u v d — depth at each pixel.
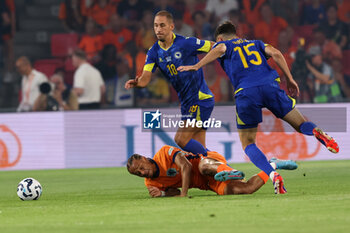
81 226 10.99
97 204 15.45
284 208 12.70
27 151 38.69
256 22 43.31
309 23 42.78
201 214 12.19
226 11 43.88
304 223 10.48
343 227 9.86
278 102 16.59
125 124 38.03
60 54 44.72
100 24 44.38
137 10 44.44
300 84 39.97
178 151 16.69
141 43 43.59
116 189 22.31
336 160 35.66
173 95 41.78
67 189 23.06
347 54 41.53
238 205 13.53
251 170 30.00
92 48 43.66
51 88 41.94
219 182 16.78
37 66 43.75
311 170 28.55
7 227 11.23
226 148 36.75
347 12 42.41
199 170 16.73
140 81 19.69
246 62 16.72
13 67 45.69
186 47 19.47
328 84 40.38
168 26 19.34
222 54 16.62
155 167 16.81
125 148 38.00
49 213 13.58
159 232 9.97
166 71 19.92
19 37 46.38
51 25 46.66
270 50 16.67
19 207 15.48
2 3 46.91
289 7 43.28
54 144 38.53
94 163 38.31
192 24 44.03
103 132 38.22
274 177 16.09
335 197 14.96
